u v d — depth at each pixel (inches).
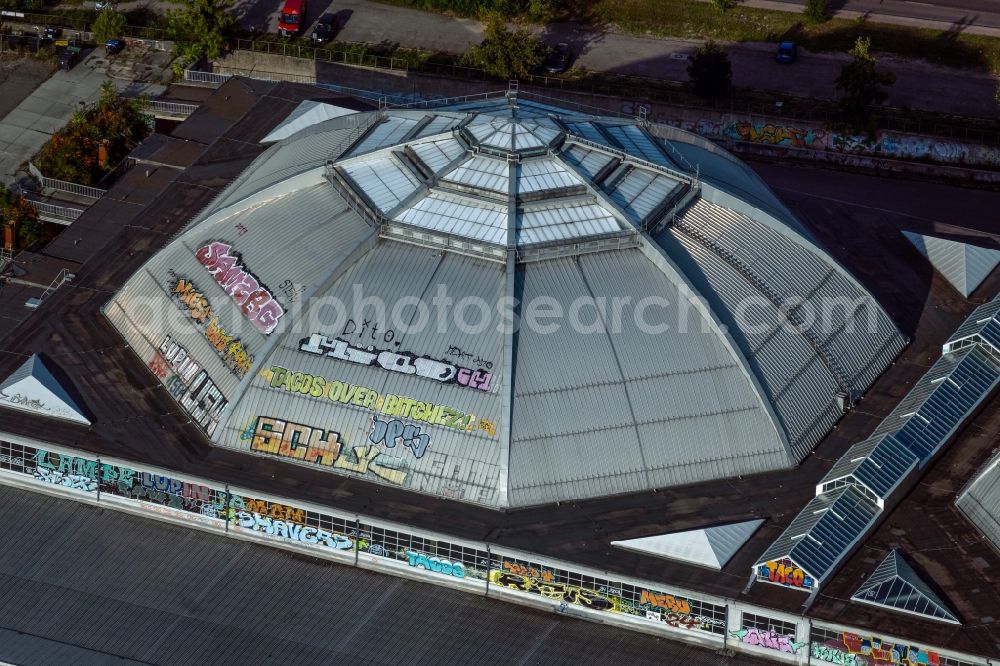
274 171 4985.2
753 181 5236.2
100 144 5989.2
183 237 4758.9
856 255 5167.3
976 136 6412.4
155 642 3932.1
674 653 3951.8
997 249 5260.8
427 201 4571.9
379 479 4210.1
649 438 4224.9
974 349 4616.1
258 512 4207.7
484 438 4165.8
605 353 4286.4
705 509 4165.8
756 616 3887.8
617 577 3956.7
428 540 4077.3
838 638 3833.7
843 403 4503.0
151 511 4325.8
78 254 5182.1
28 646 3902.6
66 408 4397.1
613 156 4761.3
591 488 4175.7
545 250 4456.2
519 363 4237.2
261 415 4308.6
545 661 3919.8
